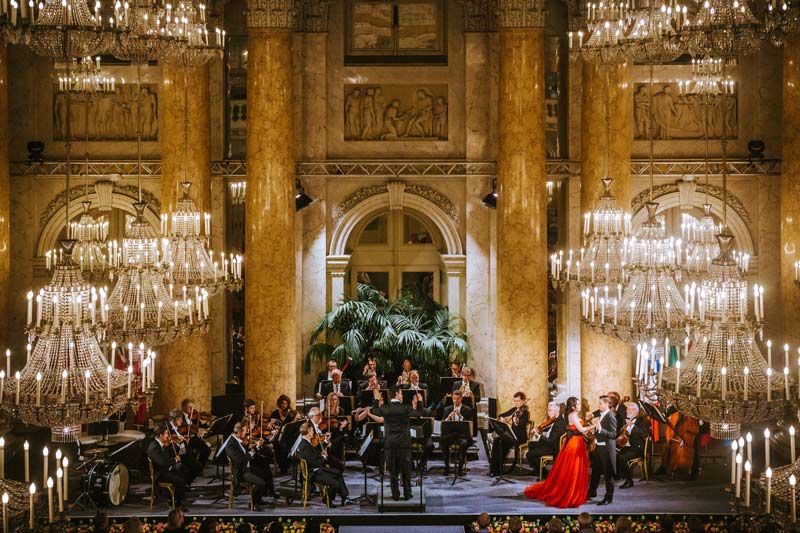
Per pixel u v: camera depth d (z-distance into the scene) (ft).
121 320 51.21
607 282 56.34
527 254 71.61
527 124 71.46
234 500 59.88
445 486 62.49
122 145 79.56
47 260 71.05
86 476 57.77
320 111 80.43
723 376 39.19
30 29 44.78
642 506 57.93
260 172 72.43
